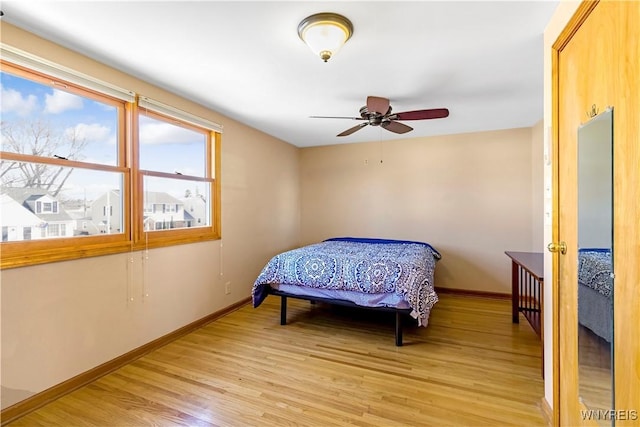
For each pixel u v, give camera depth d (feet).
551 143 5.16
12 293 5.49
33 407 5.69
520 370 7.02
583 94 4.19
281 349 8.18
